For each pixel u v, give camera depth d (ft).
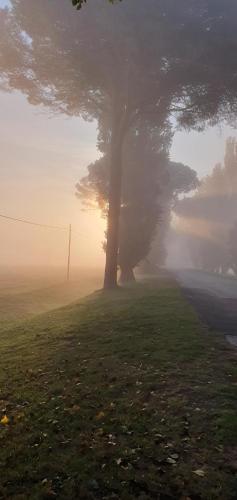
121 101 89.40
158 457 17.10
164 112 92.48
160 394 23.66
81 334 43.09
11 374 31.55
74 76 83.97
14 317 95.25
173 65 78.38
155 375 26.89
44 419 21.98
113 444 18.48
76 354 34.96
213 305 60.64
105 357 32.71
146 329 41.86
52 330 47.83
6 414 23.70
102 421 20.95
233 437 18.03
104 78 83.25
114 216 95.40
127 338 38.52
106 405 22.98
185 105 91.09
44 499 14.97
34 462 17.56
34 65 83.20
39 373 30.83
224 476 15.49
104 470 16.49
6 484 16.11
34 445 19.16
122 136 94.58
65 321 53.57
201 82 81.71
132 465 16.70
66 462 17.31
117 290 90.07
